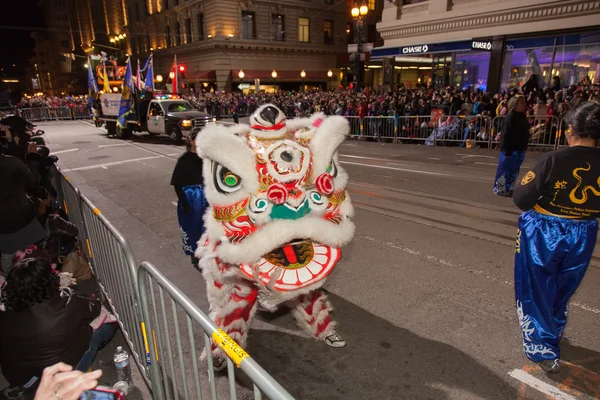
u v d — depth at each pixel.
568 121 2.55
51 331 2.44
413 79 33.94
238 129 2.66
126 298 3.06
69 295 2.61
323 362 3.12
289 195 2.48
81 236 4.96
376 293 4.08
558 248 2.60
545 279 2.69
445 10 18.39
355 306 3.86
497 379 2.86
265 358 3.19
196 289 4.30
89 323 2.82
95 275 4.44
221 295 2.83
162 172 11.08
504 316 3.61
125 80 18.06
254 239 2.40
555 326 2.78
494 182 8.10
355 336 3.41
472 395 2.73
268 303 2.75
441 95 15.63
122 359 2.87
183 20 38.75
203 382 2.95
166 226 6.42
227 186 2.48
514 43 16.45
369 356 3.16
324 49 40.44
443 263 4.69
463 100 14.50
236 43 35.16
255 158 2.49
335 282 4.33
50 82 87.56
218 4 33.94
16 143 5.91
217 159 2.42
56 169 6.65
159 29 43.44
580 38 14.55
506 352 3.14
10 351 2.43
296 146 2.55
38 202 4.75
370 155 12.32
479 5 17.11
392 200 7.34
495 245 5.15
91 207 3.87
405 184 8.48
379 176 9.32
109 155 14.50
